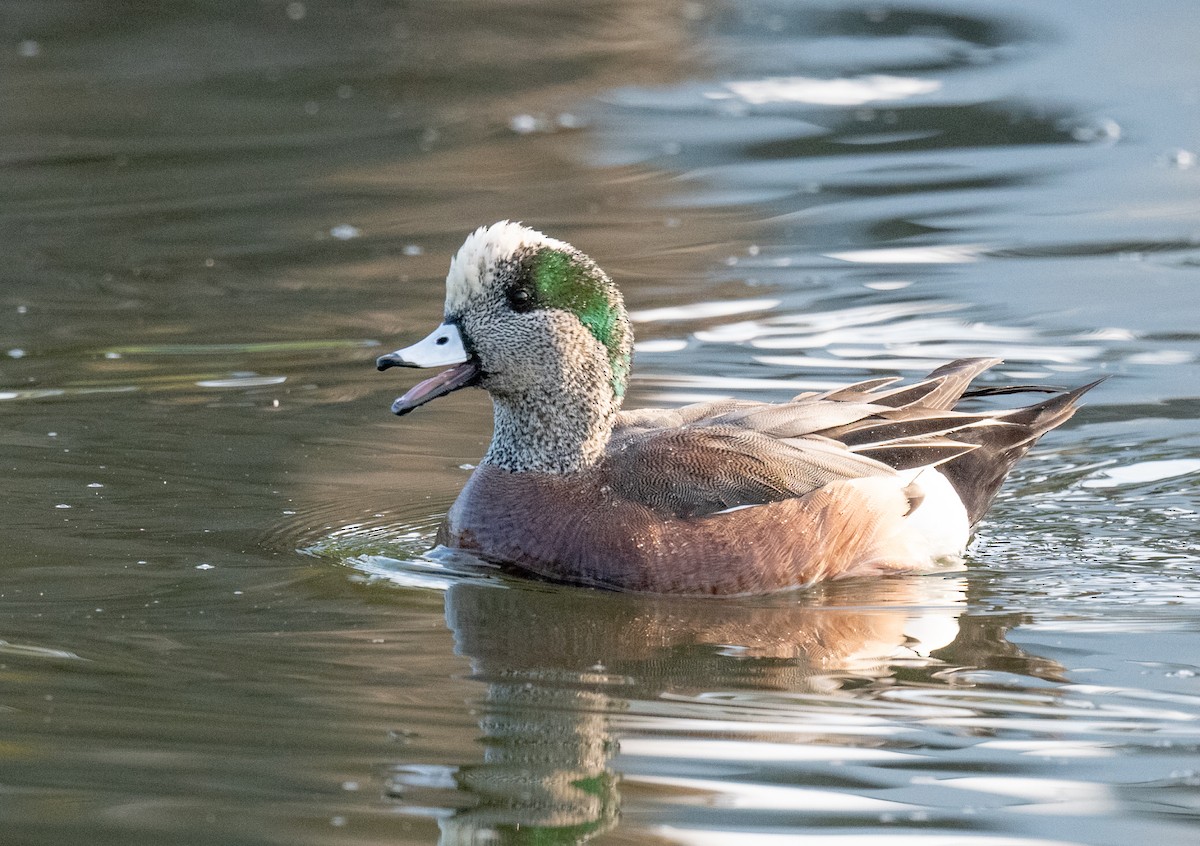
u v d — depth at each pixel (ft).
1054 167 66.18
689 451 35.73
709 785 25.46
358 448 43.01
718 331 50.88
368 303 54.19
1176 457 42.16
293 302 54.49
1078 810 24.64
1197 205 61.11
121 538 36.76
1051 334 50.01
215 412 45.29
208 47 87.40
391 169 68.85
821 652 31.30
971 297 53.26
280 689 29.04
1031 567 36.32
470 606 33.63
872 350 49.19
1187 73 76.84
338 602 33.63
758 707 28.48
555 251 35.76
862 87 78.13
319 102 77.97
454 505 37.11
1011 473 41.86
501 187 66.39
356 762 26.12
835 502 35.50
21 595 33.40
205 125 74.90
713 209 63.00
